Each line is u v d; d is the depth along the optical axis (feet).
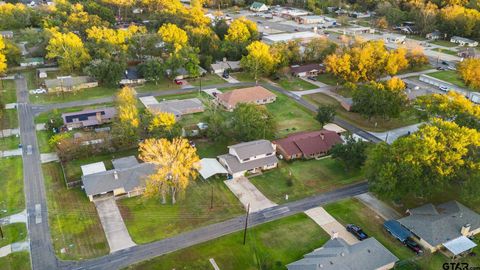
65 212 246.88
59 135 313.94
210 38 543.39
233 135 330.75
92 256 214.07
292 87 466.70
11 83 447.83
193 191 272.10
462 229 226.38
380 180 240.94
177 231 234.79
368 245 213.25
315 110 406.00
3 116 367.86
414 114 373.40
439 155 242.37
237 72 513.04
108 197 262.26
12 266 205.26
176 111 373.20
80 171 289.53
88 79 447.01
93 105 399.85
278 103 420.36
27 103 398.62
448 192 275.80
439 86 476.54
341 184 285.02
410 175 237.45
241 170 287.89
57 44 467.52
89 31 517.96
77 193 265.34
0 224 234.17
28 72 483.92
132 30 540.93
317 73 509.35
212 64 509.76
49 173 286.25
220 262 212.43
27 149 316.19
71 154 300.20
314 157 320.29
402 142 250.57
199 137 343.87
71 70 482.69
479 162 241.96
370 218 249.55
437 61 577.43
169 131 313.73
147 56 524.52
